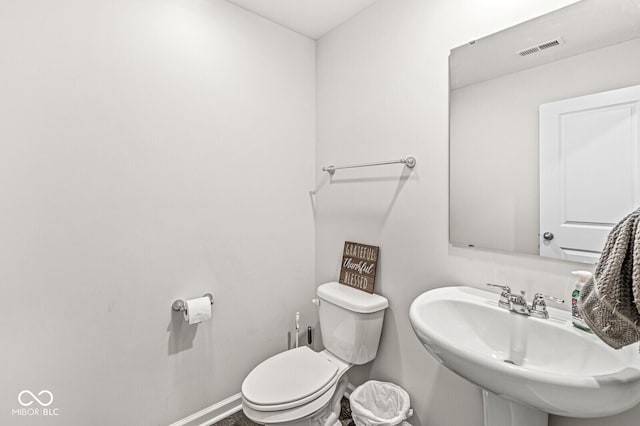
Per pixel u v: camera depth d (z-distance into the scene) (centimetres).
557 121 111
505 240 125
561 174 110
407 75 160
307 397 137
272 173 201
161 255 159
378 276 177
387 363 173
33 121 126
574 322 100
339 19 196
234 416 183
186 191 167
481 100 131
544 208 114
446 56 144
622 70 97
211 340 177
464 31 137
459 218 139
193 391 172
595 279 77
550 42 113
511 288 124
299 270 216
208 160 174
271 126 199
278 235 205
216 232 178
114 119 144
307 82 218
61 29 131
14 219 123
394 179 168
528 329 108
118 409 148
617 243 74
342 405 191
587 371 91
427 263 153
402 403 154
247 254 191
